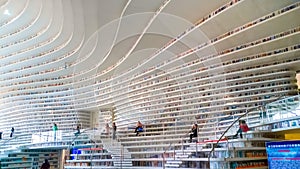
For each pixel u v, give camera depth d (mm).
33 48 22062
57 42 20172
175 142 12898
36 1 17469
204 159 7832
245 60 15312
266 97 14891
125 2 13750
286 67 14719
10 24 20766
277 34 13281
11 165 16750
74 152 14664
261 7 12016
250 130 9250
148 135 15594
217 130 12703
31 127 25891
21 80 26359
